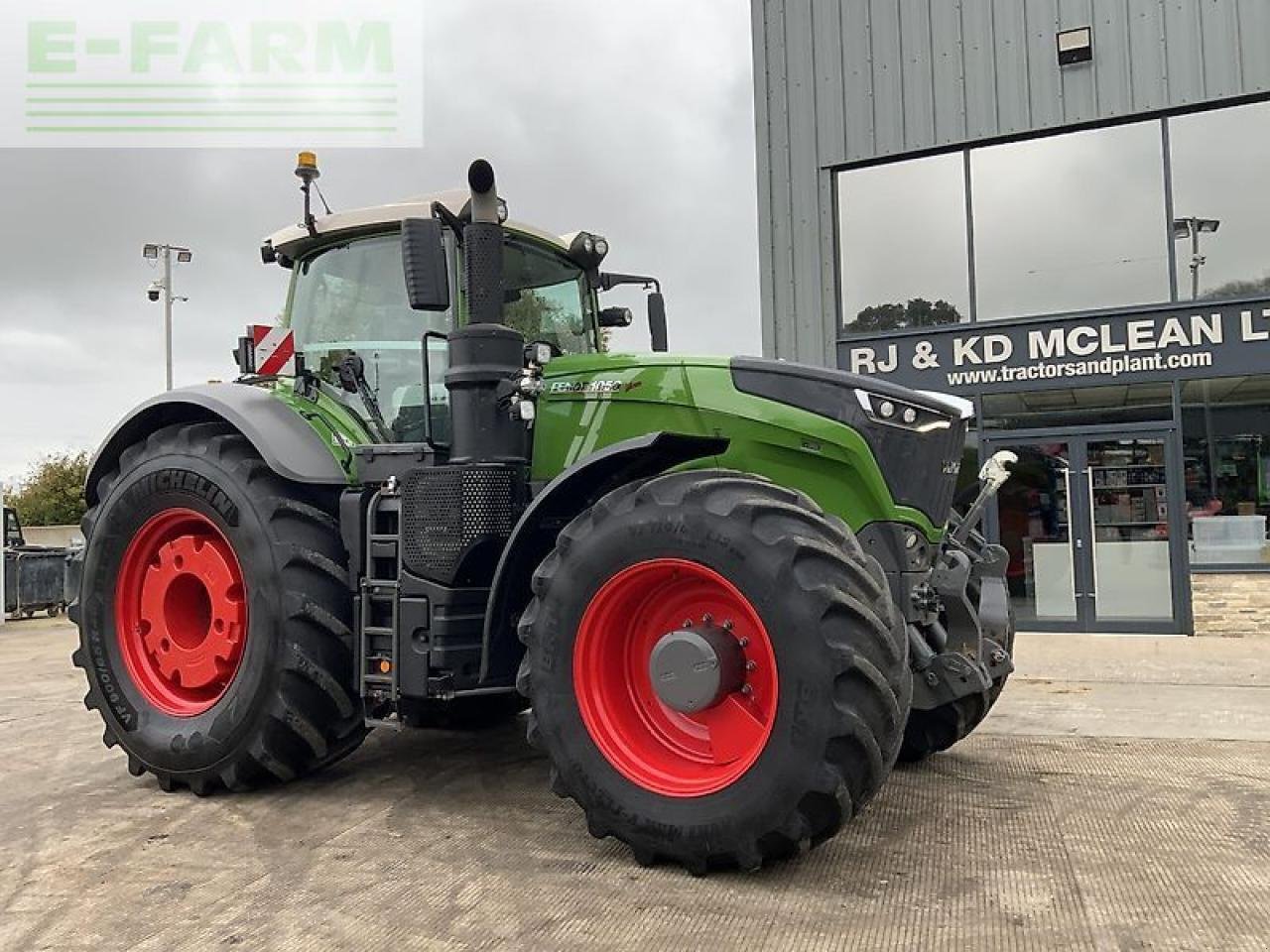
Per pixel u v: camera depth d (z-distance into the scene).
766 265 11.38
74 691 7.55
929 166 10.93
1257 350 9.59
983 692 4.30
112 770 4.82
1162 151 10.06
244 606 4.28
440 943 2.73
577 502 3.84
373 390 4.48
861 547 3.51
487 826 3.79
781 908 2.91
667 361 3.89
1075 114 10.20
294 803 4.14
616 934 2.76
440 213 4.07
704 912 2.89
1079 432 10.19
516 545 3.68
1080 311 10.24
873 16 10.95
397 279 4.50
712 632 3.23
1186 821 3.73
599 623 3.38
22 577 15.43
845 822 3.03
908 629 3.69
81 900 3.10
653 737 3.39
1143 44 9.95
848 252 11.24
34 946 2.77
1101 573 10.09
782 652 3.00
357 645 4.11
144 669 4.56
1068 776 4.41
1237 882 3.10
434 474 3.87
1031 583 10.31
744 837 3.05
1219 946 2.63
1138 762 4.69
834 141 11.12
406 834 3.70
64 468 35.31
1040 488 10.34
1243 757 4.79
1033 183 10.53
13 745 5.46
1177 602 9.78
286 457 4.19
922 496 3.68
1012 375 10.46
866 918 2.84
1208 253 9.92
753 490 3.24
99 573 4.61
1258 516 9.62
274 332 4.84
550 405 4.04
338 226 4.57
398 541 3.99
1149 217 10.12
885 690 2.97
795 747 2.96
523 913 2.92
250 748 4.10
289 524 4.14
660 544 3.24
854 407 3.60
